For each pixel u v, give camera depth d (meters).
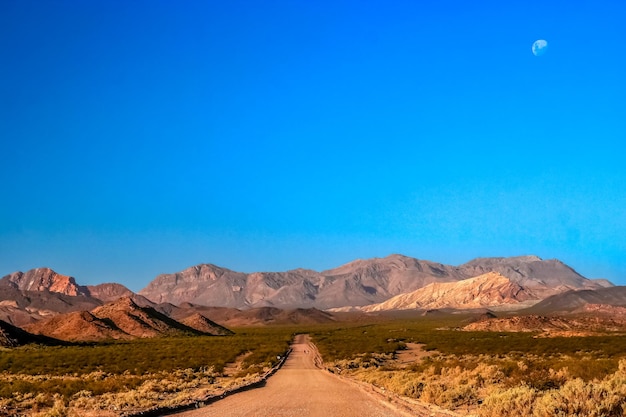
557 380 28.45
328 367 64.38
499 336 132.75
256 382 42.56
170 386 38.66
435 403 26.45
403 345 104.56
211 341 139.38
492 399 19.53
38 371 62.28
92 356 84.19
